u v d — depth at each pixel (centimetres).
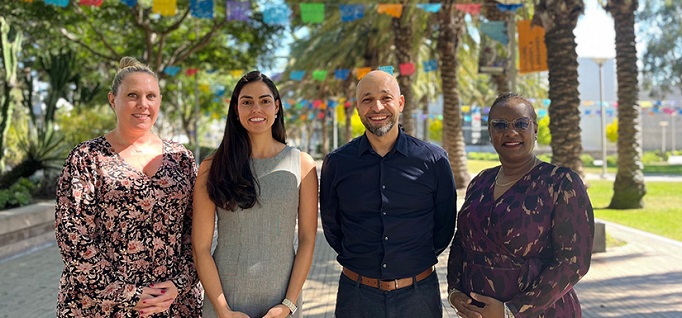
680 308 548
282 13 1013
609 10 1221
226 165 279
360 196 299
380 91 290
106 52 2006
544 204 253
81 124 1475
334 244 329
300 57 2356
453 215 317
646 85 3403
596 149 4291
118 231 272
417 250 299
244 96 281
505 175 274
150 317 278
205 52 1800
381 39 1984
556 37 952
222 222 285
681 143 4606
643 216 1128
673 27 3091
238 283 277
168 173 288
